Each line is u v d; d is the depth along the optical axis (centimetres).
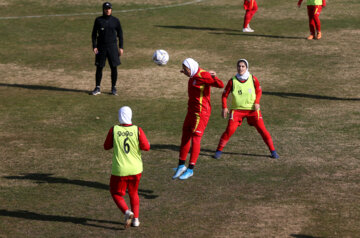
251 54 7569
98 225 3048
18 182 3659
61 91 6059
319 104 5450
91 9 10725
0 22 9662
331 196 3378
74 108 5419
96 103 5597
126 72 6831
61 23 9644
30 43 8362
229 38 8488
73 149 4303
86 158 4119
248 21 8838
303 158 4069
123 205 2964
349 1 11200
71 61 7394
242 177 3734
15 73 6819
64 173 3822
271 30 9000
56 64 7244
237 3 11294
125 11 10550
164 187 3588
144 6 10994
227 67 6925
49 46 8188
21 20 9844
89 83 6406
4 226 3027
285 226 2978
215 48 7912
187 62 3638
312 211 3166
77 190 3538
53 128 4816
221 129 4788
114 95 5891
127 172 2925
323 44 8050
